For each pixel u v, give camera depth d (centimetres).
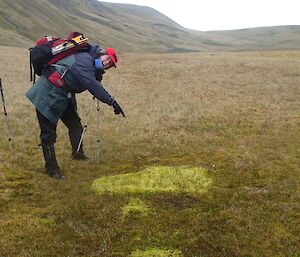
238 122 1727
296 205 868
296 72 3884
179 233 755
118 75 3775
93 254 690
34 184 980
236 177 1037
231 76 3628
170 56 6519
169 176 1020
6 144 1305
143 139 1440
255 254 694
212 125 1664
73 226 772
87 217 815
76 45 1014
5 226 773
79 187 974
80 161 1179
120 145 1365
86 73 995
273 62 4828
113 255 689
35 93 1024
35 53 1010
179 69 4238
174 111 2008
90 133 1520
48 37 1044
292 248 708
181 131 1566
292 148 1320
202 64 4675
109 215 819
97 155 1244
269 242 729
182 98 2445
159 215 823
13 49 6134
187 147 1327
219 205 873
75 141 1184
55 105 1022
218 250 707
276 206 866
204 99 2386
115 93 2602
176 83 3225
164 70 4181
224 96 2506
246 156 1201
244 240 734
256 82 3228
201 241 729
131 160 1203
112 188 945
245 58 5572
